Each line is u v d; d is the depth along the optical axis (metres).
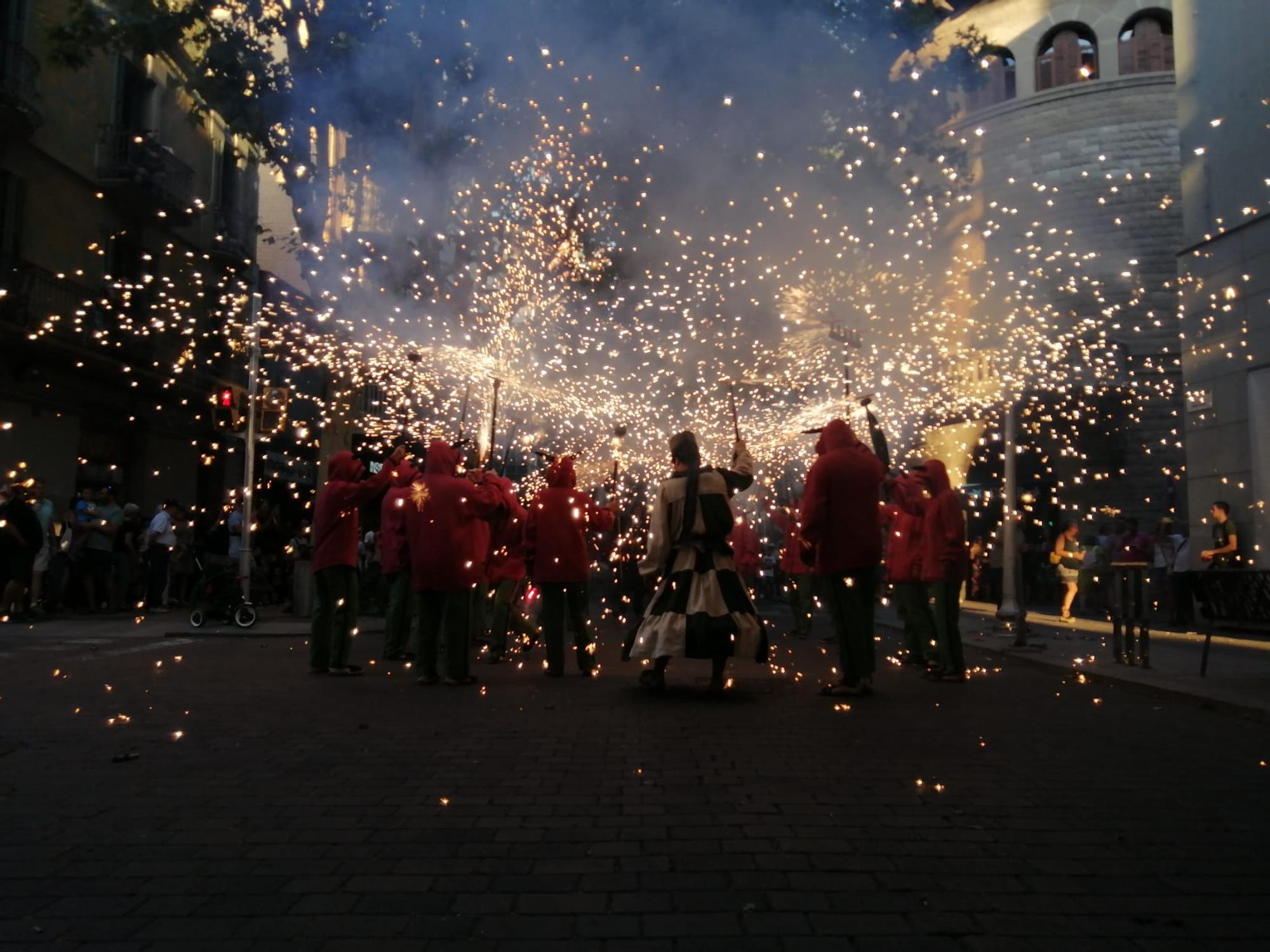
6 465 18.12
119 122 21.17
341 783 4.85
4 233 18.25
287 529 19.97
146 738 5.92
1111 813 4.38
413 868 3.61
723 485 7.86
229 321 17.02
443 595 8.35
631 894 3.35
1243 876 3.57
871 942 2.97
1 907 3.23
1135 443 23.05
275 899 3.31
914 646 10.23
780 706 7.20
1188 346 16.19
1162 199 23.75
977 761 5.41
